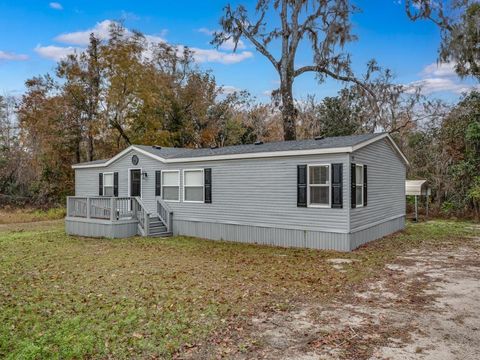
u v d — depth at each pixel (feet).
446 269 26.40
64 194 85.25
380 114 75.46
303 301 19.40
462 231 45.80
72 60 81.10
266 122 106.93
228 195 41.63
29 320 16.83
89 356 13.35
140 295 20.57
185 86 94.22
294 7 63.77
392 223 45.37
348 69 65.00
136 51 81.05
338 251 33.53
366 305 18.70
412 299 19.60
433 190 65.41
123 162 52.60
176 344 14.25
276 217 37.81
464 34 51.65
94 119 80.33
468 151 60.95
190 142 92.84
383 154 42.68
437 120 70.28
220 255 32.63
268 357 13.17
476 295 20.21
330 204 34.22
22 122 86.99
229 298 19.90
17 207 79.82
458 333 15.10
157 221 47.65
